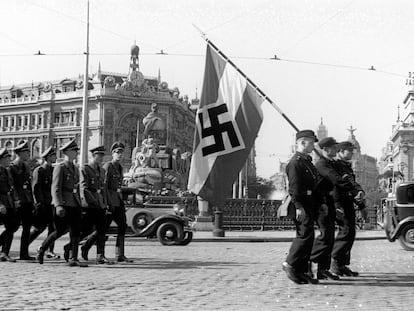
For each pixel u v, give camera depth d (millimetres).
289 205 8914
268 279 9219
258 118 12609
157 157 29016
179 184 30266
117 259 12109
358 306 6543
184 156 33719
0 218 11938
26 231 12289
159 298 7004
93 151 11688
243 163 12586
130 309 6125
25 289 7684
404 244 18234
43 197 12344
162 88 111938
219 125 12648
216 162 12602
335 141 9555
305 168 8727
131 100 108188
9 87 126438
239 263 12195
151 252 15648
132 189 19562
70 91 114438
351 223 9719
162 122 29906
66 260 12164
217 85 12805
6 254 12109
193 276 9523
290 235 27203
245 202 34094
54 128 113312
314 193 8859
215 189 12547
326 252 9117
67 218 11148
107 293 7371
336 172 9172
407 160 112688
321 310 6223
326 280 9180
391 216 19375
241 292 7668
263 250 16938
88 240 12062
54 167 11633
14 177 12016
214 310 6145
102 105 107500
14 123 118625
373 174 135625
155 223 18859
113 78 109438
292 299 7078
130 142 108375
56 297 6953
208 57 12852
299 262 8641
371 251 17703
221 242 22219
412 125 113438
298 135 8867
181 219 18969
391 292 7805
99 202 11500
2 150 11844
